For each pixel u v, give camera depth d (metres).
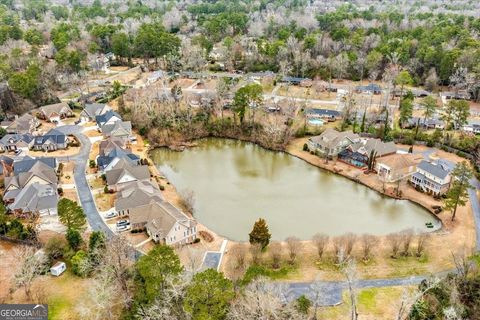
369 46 189.00
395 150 111.19
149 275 56.88
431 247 76.88
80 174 101.19
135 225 79.94
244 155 120.62
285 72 169.12
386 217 89.31
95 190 93.69
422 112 139.62
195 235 78.75
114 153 102.12
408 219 88.62
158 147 122.25
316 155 115.62
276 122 124.69
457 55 157.12
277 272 69.31
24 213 82.44
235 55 187.38
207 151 123.69
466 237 79.88
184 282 54.38
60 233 77.38
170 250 58.94
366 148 108.38
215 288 52.66
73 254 69.12
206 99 137.88
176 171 109.81
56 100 145.25
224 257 73.50
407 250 74.44
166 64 188.88
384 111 133.50
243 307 52.66
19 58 172.12
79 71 167.38
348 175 104.94
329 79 165.38
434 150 116.25
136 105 132.38
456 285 61.91
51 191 87.81
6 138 113.56
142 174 96.25
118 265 61.66
